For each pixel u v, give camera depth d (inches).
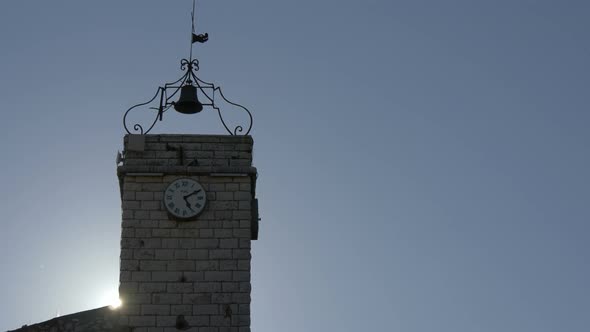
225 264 1979.6
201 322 1942.7
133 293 1955.0
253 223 2052.2
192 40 2123.5
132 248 1980.8
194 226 1999.3
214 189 2025.1
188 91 2071.9
